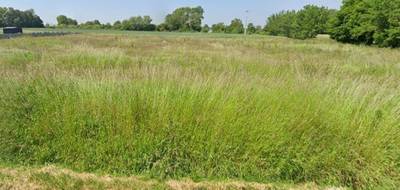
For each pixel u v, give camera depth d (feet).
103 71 18.39
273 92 14.21
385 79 20.33
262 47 96.78
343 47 108.17
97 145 12.63
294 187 11.60
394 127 12.75
